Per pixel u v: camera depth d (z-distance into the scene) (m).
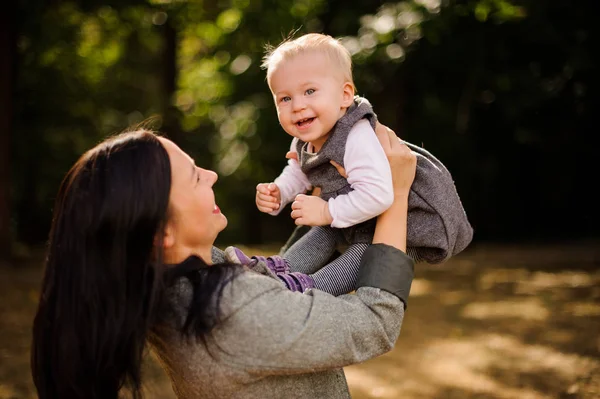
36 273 8.49
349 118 1.75
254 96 11.91
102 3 10.40
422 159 1.74
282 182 2.01
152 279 1.36
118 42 12.79
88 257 1.33
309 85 1.78
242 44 11.30
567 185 12.22
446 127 11.89
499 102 11.25
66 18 11.02
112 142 1.42
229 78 11.62
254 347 1.34
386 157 1.64
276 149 12.16
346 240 1.83
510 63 11.05
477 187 12.27
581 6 10.52
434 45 10.44
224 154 12.51
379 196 1.59
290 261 1.83
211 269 1.39
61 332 1.35
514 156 12.30
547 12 10.55
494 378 4.50
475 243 11.76
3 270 8.57
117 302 1.33
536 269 8.49
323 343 1.35
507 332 5.59
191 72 12.84
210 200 1.45
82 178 1.37
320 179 1.81
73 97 12.75
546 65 11.05
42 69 11.88
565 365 4.70
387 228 1.58
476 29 10.45
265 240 14.30
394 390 4.33
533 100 11.07
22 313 6.23
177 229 1.42
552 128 11.73
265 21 10.65
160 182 1.36
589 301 6.61
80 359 1.35
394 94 11.27
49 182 12.80
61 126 12.90
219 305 1.33
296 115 1.79
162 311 1.38
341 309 1.40
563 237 12.16
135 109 14.52
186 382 1.41
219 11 11.27
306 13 10.62
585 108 11.23
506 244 11.43
